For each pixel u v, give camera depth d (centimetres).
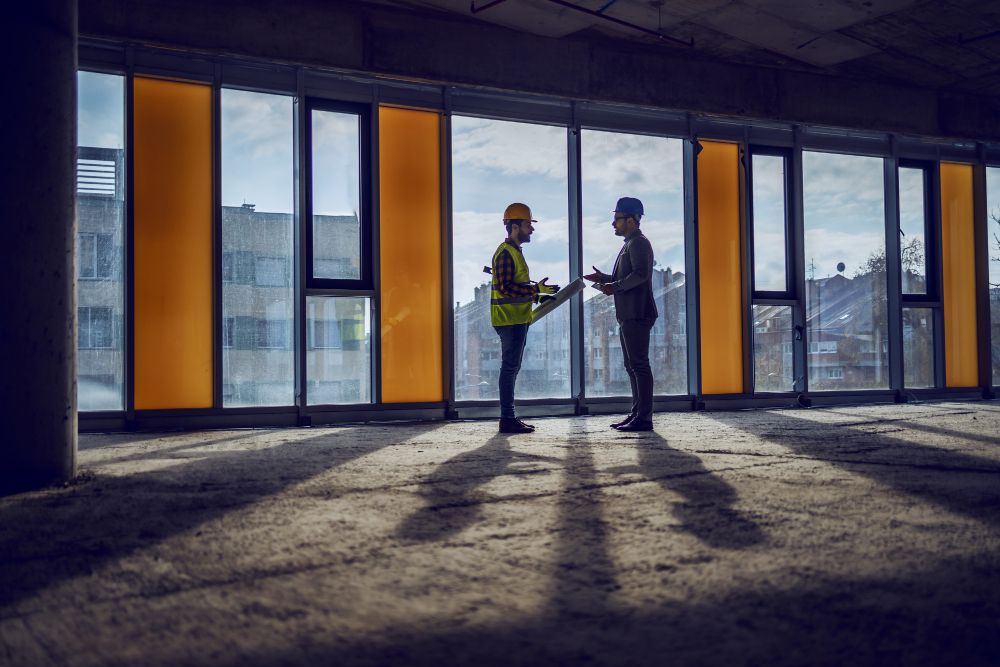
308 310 830
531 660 172
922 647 179
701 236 1016
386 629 192
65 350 410
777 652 176
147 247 770
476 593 221
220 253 790
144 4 757
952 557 256
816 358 1079
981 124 1163
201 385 786
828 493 372
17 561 258
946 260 1173
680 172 1012
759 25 901
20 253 392
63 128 409
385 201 866
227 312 802
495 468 462
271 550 269
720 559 254
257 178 816
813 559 254
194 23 774
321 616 202
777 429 700
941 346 1160
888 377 1126
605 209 976
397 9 852
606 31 920
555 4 832
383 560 256
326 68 826
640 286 714
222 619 201
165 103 780
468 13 859
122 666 171
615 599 214
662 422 795
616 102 955
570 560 254
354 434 698
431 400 879
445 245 884
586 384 947
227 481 415
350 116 856
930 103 1130
